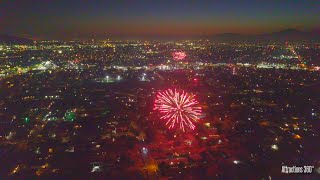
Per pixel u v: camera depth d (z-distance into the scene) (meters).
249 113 135.38
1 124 123.19
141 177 81.06
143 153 95.81
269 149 95.38
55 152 96.88
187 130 113.00
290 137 105.44
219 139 105.06
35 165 88.06
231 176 79.44
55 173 83.38
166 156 93.19
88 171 84.56
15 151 97.75
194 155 93.25
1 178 80.56
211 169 83.94
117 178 80.75
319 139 103.31
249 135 108.00
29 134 112.81
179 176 80.94
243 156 91.31
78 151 97.62
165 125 118.00
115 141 105.56
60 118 132.12
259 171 81.19
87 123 124.38
